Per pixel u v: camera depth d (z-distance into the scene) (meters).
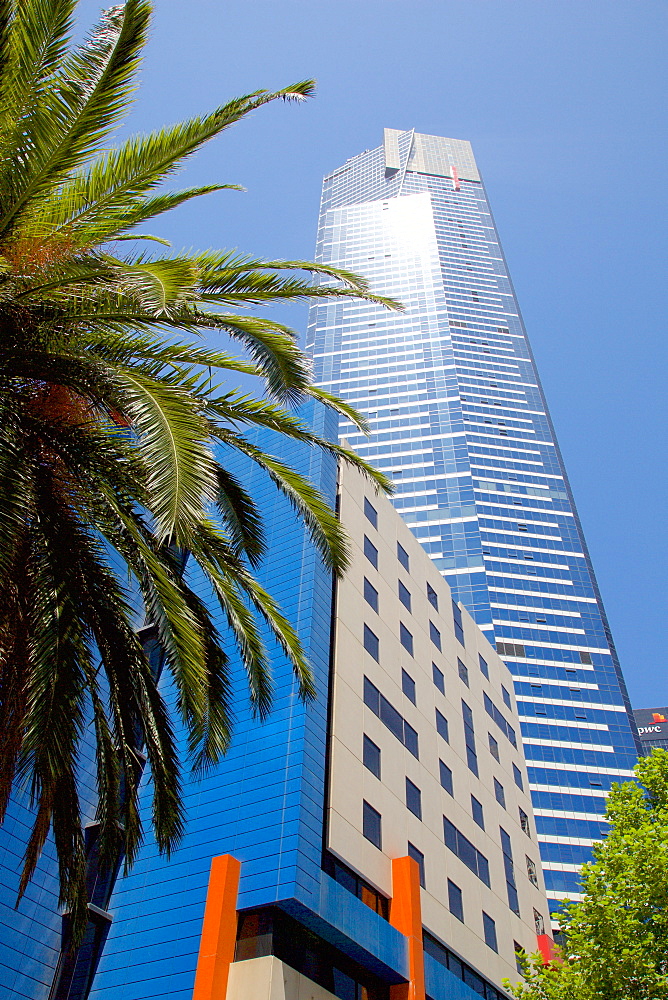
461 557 139.25
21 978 27.83
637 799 30.52
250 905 26.77
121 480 13.44
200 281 13.84
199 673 13.29
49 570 12.93
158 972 27.55
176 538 10.16
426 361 175.88
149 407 11.41
